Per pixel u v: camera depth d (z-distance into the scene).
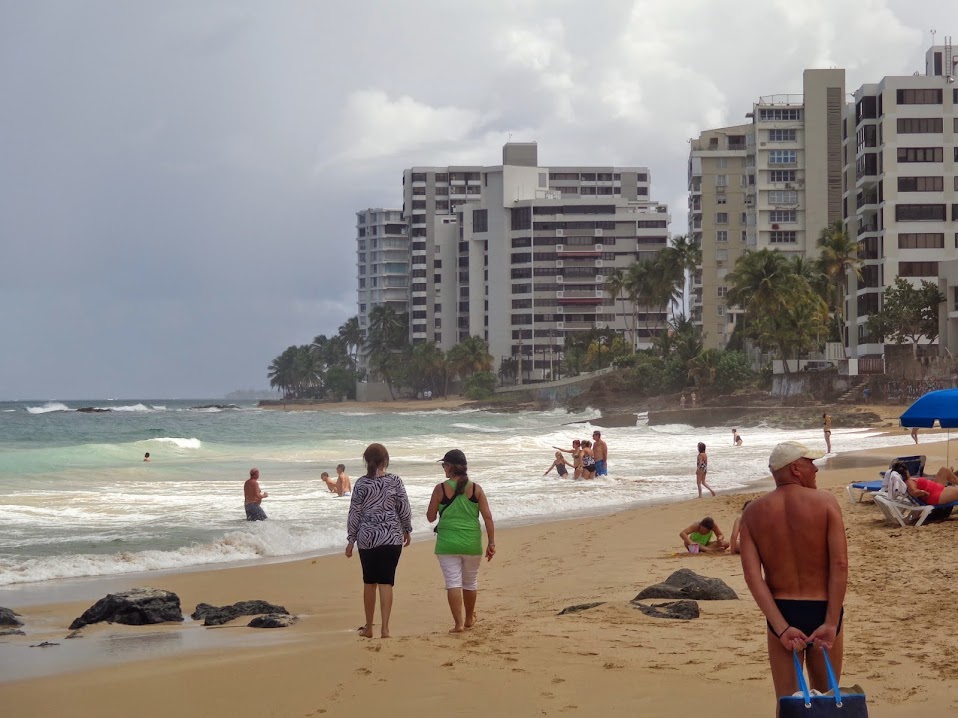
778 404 89.62
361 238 198.50
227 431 73.81
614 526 20.12
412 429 82.44
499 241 158.62
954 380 72.75
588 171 177.25
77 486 31.23
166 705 7.51
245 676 8.20
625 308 156.50
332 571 16.41
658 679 7.62
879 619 9.62
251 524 22.14
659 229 155.50
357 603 13.39
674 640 9.02
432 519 10.28
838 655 5.53
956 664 7.77
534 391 140.62
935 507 16.94
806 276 99.00
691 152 127.44
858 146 89.00
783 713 4.89
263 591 14.49
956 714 6.56
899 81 84.25
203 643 10.44
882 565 12.98
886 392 77.88
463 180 178.88
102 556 17.53
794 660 5.24
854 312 94.19
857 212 90.62
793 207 109.25
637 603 10.88
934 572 12.21
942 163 84.06
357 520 10.09
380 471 10.21
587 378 130.25
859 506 20.28
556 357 155.88
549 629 9.68
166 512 24.45
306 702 7.39
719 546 15.98
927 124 84.12
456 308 171.50
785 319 92.94
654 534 18.81
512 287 158.12
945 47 88.50
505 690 7.46
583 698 7.18
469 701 7.22
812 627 5.37
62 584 15.34
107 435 66.31
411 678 7.90
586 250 155.38
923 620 9.50
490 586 13.85
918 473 20.16
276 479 34.75
